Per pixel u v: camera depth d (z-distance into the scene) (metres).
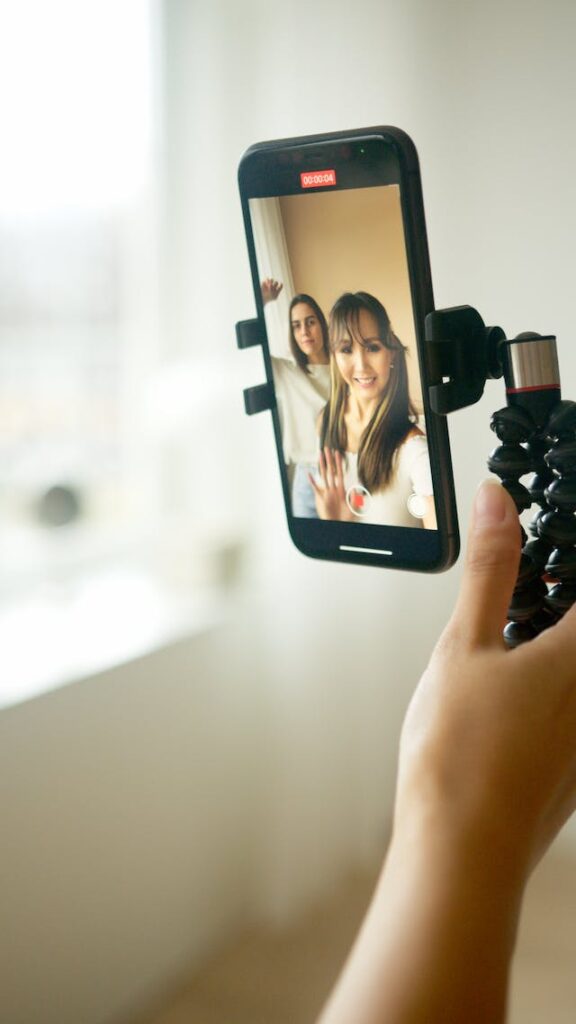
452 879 0.29
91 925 1.66
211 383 1.97
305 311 0.58
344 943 1.94
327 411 0.59
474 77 1.99
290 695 1.95
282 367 0.60
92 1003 1.67
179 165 1.94
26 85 1.81
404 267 0.54
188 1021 1.75
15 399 1.86
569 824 2.17
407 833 0.30
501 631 0.36
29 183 1.84
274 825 1.98
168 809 1.80
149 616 1.85
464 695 0.33
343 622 2.07
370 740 2.19
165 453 2.04
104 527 2.02
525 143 1.97
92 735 1.63
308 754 2.00
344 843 2.14
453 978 0.27
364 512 0.59
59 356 1.93
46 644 1.71
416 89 2.01
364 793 2.19
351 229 0.55
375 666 2.17
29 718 1.52
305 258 0.57
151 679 1.73
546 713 0.33
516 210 1.99
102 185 1.97
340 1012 0.27
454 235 2.06
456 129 2.02
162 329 2.01
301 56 1.83
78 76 1.89
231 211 1.89
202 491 2.02
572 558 0.46
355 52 1.90
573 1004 1.74
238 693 1.94
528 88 1.95
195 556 1.95
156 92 1.93
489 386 2.05
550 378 0.50
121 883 1.71
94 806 1.65
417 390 0.55
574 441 0.48
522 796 0.31
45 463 1.91
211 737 1.88
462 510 2.12
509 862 0.30
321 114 1.87
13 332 1.85
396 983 0.27
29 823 1.54
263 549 1.95
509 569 0.36
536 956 1.88
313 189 0.55
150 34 1.92
